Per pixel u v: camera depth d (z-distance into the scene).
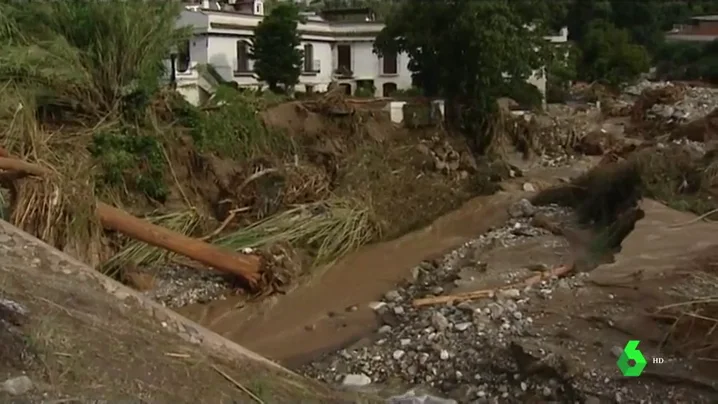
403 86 42.72
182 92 26.03
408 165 26.56
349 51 43.47
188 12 34.69
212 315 15.34
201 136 21.38
